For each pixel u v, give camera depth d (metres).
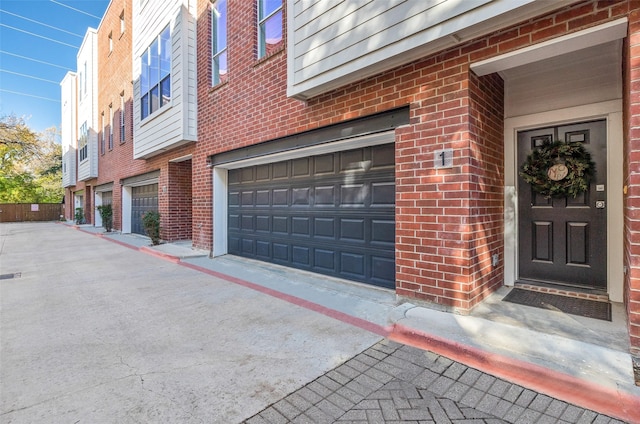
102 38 15.45
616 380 2.16
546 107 3.99
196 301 4.45
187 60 7.81
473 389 2.32
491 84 3.93
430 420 2.02
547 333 2.86
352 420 2.03
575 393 2.19
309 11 4.36
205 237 7.77
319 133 4.98
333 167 5.34
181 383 2.44
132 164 12.05
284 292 4.73
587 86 3.71
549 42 2.90
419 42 3.28
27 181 30.58
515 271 4.29
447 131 3.52
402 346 3.00
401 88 3.89
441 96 3.56
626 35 2.72
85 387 2.38
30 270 6.66
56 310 4.14
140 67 10.02
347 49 3.91
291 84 4.69
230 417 2.06
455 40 3.23
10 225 21.64
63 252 9.05
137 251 9.05
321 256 5.57
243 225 7.32
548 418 2.00
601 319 3.13
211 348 3.02
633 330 2.44
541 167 4.03
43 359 2.81
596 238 3.79
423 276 3.74
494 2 2.81
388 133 4.19
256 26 6.16
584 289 3.85
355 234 5.03
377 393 2.30
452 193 3.48
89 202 19.81
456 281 3.46
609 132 3.62
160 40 8.84
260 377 2.52
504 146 4.29
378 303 4.10
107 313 4.00
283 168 6.29
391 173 4.55
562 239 4.02
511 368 2.47
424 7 3.23
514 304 3.62
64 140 24.81
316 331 3.36
